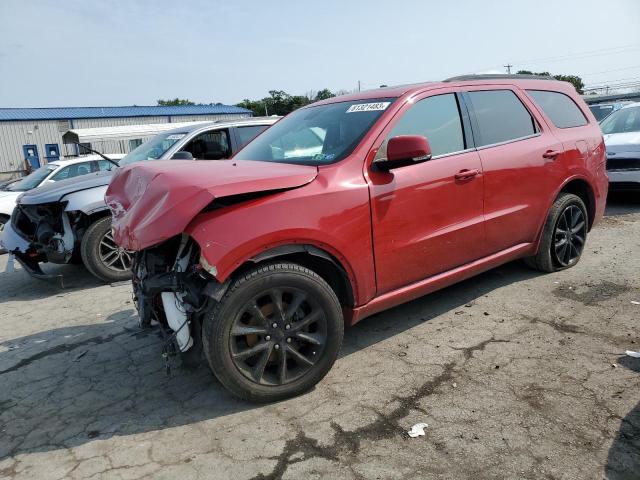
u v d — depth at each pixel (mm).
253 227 2732
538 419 2627
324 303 2998
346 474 2336
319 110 4082
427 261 3564
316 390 3092
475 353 3396
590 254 5406
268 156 3818
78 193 5738
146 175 3182
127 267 6105
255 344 2902
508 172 4023
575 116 4871
